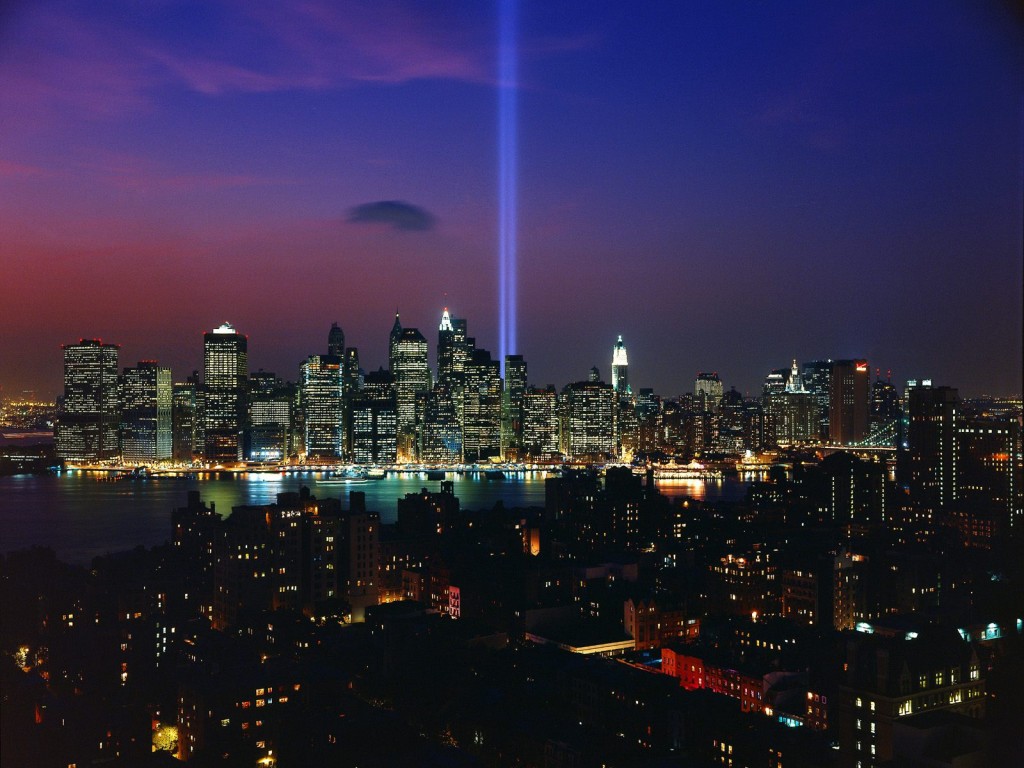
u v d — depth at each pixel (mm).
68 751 173250
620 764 157500
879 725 139000
